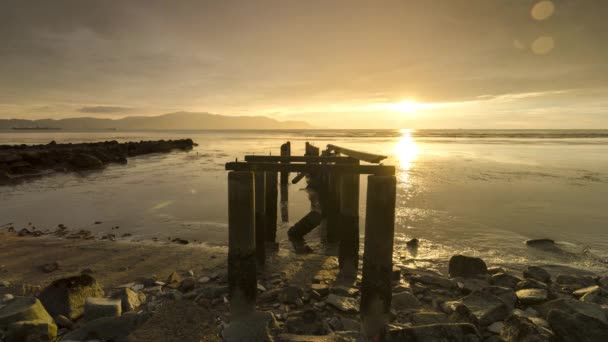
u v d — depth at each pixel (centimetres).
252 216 550
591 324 466
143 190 1955
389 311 529
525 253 976
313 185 2014
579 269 865
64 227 1246
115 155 3709
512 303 607
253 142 8231
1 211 1493
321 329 518
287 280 739
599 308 532
